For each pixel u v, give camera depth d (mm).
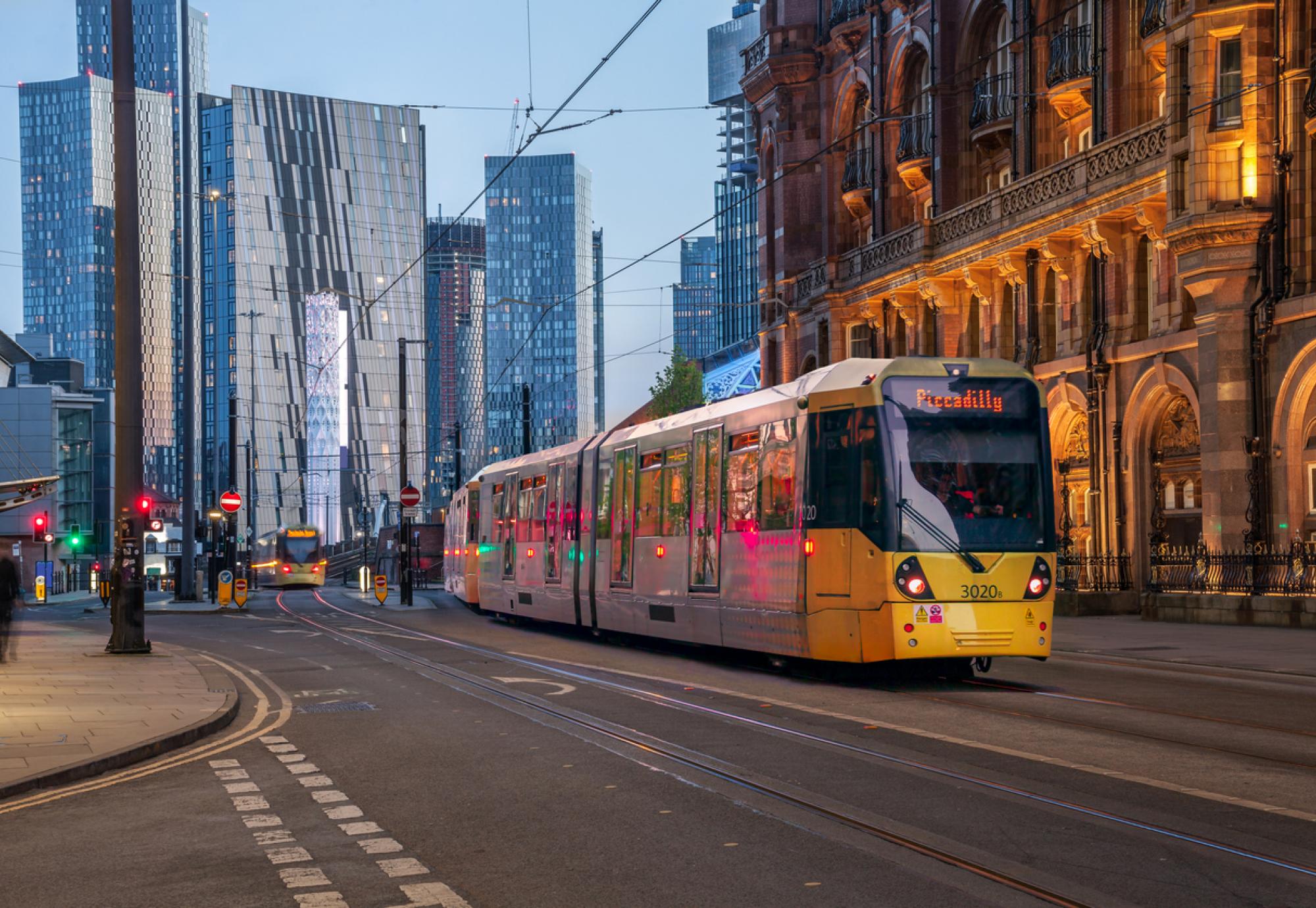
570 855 7512
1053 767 9906
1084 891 6441
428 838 8086
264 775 10602
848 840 7609
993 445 15930
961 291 40438
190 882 7121
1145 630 25250
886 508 15492
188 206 44656
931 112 41875
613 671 18453
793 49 50125
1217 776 9461
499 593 31750
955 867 6992
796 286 50125
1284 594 25891
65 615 44094
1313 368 26984
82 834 8469
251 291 185625
